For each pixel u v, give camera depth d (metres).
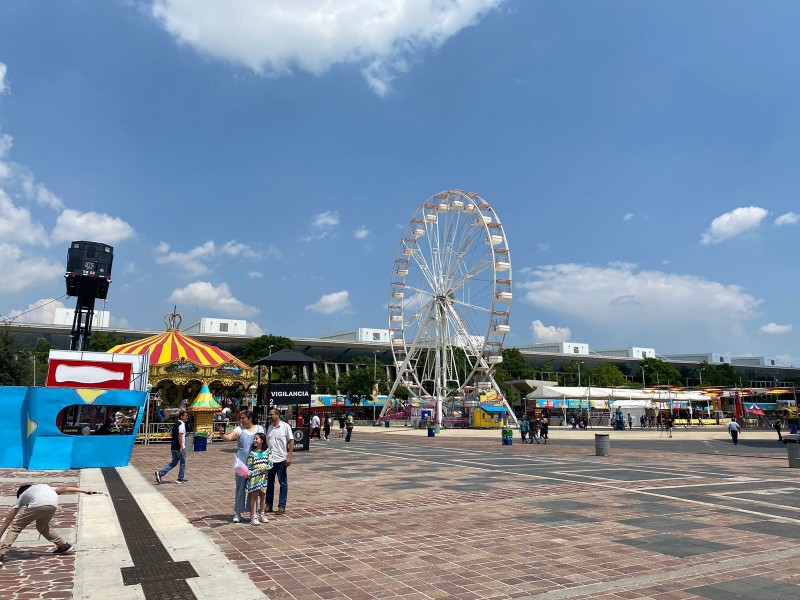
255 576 7.96
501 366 135.25
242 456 11.73
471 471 21.02
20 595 7.07
